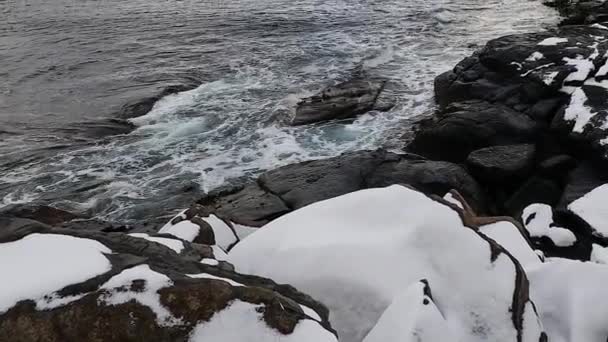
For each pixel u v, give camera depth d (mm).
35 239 3971
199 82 18188
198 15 28453
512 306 4211
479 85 13492
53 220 10109
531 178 9875
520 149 10312
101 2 33812
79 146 13922
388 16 26031
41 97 17750
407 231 4609
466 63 14820
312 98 15695
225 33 24484
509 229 5531
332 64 19156
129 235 4684
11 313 3367
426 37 21875
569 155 10156
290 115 14844
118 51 22547
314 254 4574
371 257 4434
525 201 9625
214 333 3430
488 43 14867
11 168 12820
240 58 20562
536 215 8133
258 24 25672
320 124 14156
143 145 13750
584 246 7660
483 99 13203
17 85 18969
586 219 7789
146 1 33281
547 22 23203
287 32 24031
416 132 13078
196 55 21344
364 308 4266
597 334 4387
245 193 10133
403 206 4918
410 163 10242
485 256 4457
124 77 19156
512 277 4355
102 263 3705
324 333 3453
